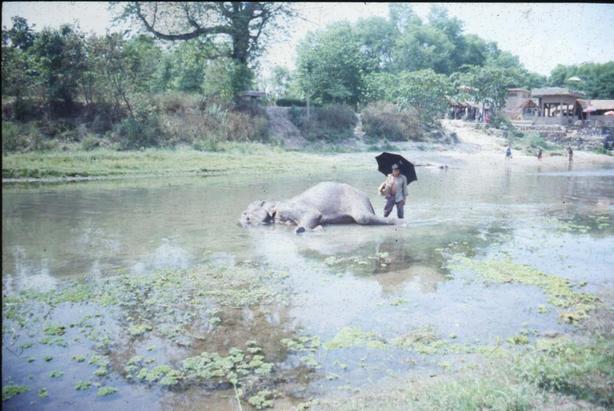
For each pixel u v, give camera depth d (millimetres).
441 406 3895
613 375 4195
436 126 43250
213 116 31422
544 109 44125
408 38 47906
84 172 20578
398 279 7484
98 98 25781
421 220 12242
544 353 4910
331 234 10602
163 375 4723
